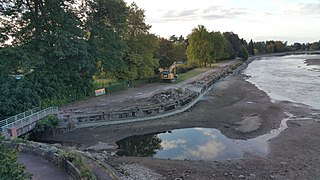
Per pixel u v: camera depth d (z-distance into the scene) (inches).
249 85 2477.9
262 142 1070.4
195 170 814.5
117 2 1803.6
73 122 1306.6
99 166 689.0
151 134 1254.9
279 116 1414.9
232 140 1116.5
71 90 1696.6
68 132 1273.4
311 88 2237.9
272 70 3823.8
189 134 1226.0
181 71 3255.4
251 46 7746.1
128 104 1573.6
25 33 1503.4
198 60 3951.8
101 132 1274.6
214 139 1143.6
